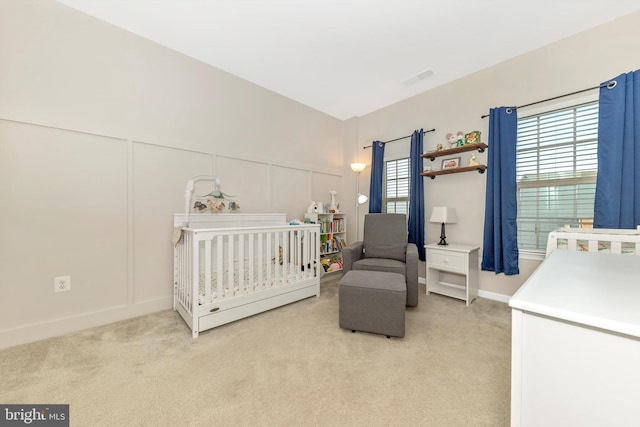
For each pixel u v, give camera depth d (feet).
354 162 14.19
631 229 6.61
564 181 8.12
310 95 11.78
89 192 7.06
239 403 4.27
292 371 5.13
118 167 7.50
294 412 4.09
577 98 7.77
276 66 9.46
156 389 4.59
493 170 9.11
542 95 8.38
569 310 1.93
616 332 1.76
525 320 2.15
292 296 8.82
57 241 6.63
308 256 9.43
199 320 6.59
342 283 6.89
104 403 4.25
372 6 6.66
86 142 7.01
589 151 7.67
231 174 9.97
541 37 7.93
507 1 6.52
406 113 12.13
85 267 7.02
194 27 7.47
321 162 13.43
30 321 6.31
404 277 7.95
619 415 1.78
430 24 7.33
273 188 11.34
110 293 7.39
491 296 9.43
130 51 7.65
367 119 13.84
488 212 9.25
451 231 10.60
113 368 5.19
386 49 8.46
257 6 6.66
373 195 13.05
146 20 7.19
